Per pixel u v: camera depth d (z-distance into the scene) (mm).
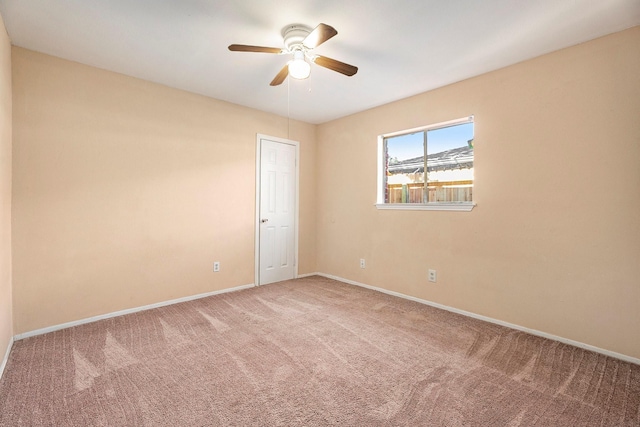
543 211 2557
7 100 2258
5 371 1990
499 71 2807
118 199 2967
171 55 2613
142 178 3113
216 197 3676
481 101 2930
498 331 2672
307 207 4703
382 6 1950
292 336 2547
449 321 2898
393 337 2541
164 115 3252
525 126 2645
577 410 1660
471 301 3020
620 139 2199
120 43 2420
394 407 1674
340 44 2414
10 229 2377
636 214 2143
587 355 2254
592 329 2324
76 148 2732
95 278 2842
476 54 2557
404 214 3609
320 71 2881
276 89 3338
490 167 2869
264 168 4145
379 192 3896
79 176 2752
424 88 3285
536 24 2127
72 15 2055
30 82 2508
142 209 3117
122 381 1891
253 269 4059
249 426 1524
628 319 2178
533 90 2602
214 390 1811
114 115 2934
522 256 2678
